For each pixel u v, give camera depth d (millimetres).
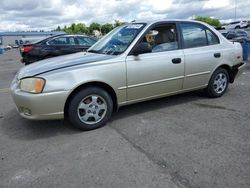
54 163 3137
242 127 4004
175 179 2738
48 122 4430
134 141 3643
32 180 2822
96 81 3904
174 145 3479
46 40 9742
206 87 5332
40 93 3607
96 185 2691
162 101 5398
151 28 4496
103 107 4109
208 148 3365
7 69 12211
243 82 7152
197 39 5051
